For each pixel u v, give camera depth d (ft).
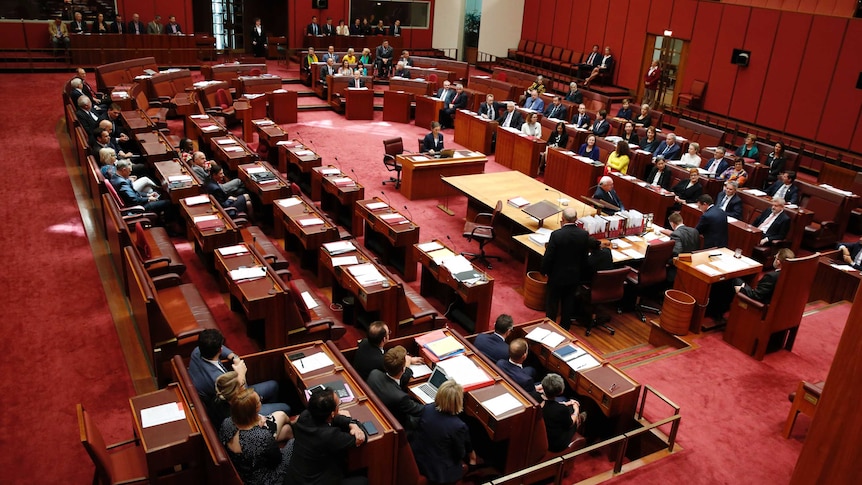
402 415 18.37
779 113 61.31
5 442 18.88
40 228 32.30
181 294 24.70
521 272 34.42
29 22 66.03
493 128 53.67
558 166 45.78
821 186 42.96
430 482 17.84
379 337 20.24
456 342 21.65
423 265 30.01
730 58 64.95
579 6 81.46
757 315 26.30
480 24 90.12
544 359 23.00
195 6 80.38
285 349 20.27
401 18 89.45
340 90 64.34
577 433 21.34
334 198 37.50
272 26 84.69
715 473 20.13
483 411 18.42
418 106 60.54
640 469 20.03
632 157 46.29
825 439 11.45
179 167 35.50
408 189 42.50
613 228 32.19
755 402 23.82
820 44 57.11
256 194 36.94
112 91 50.96
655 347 28.60
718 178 44.27
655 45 73.00
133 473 16.49
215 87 56.95
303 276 31.42
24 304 25.76
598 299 28.09
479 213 37.17
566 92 75.36
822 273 33.55
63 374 21.91
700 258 29.66
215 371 18.42
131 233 28.50
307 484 15.47
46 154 42.52
